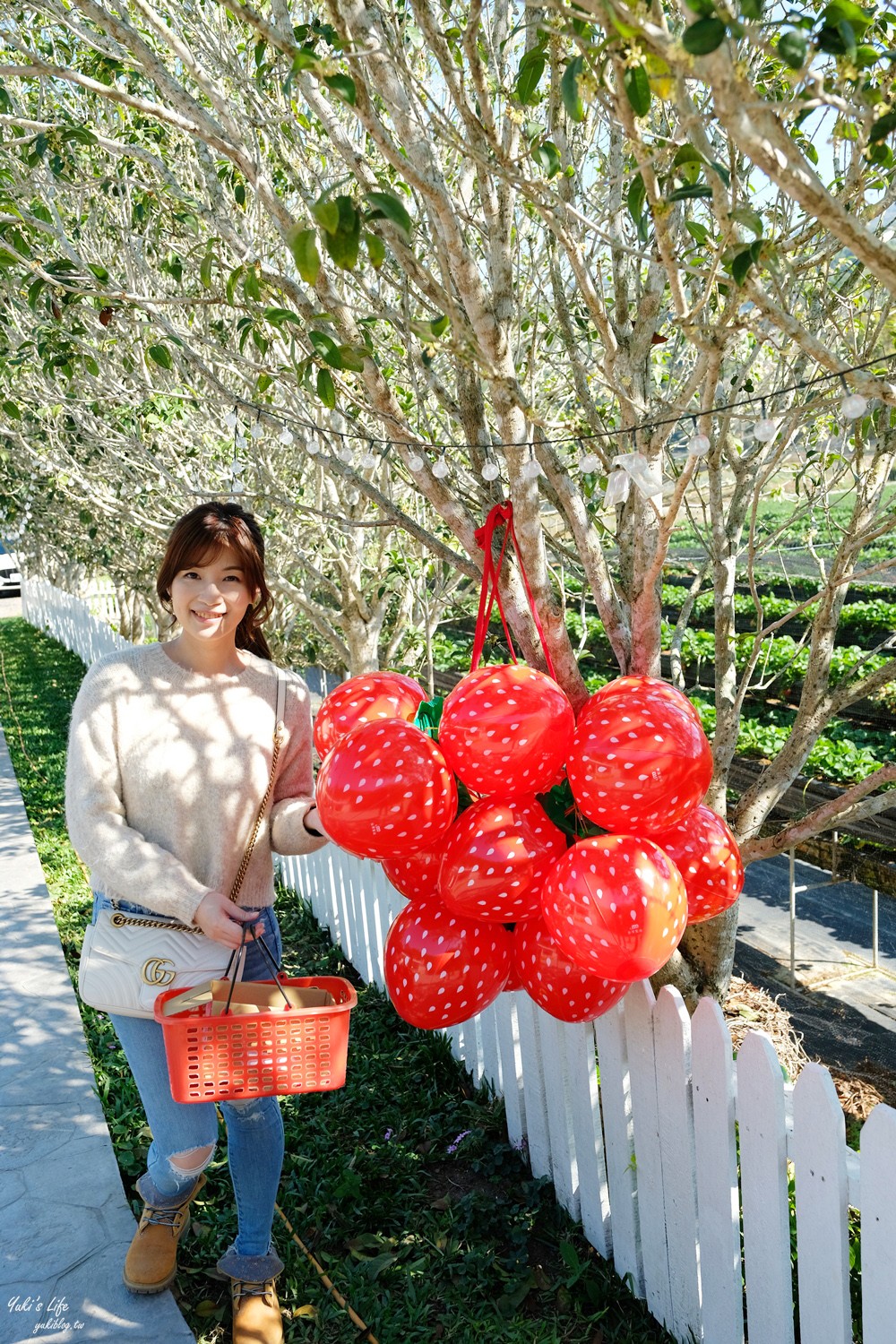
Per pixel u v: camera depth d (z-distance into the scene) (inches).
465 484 148.6
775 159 50.1
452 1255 112.1
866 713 355.3
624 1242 108.0
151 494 244.5
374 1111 139.9
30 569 734.5
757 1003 171.5
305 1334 101.5
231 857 94.8
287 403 168.2
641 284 114.3
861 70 57.6
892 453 117.3
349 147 89.0
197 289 208.2
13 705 474.0
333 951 195.0
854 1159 82.5
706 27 45.3
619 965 77.1
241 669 98.6
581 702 106.0
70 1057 154.6
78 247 193.8
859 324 128.9
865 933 227.1
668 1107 96.8
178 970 89.8
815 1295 82.6
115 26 97.7
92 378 215.2
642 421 100.1
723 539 130.0
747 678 130.6
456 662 446.6
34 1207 119.2
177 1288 107.7
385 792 80.4
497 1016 127.9
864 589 466.3
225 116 105.0
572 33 64.2
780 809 233.8
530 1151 125.1
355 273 115.6
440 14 116.7
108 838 88.1
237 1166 96.9
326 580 254.4
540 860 83.0
